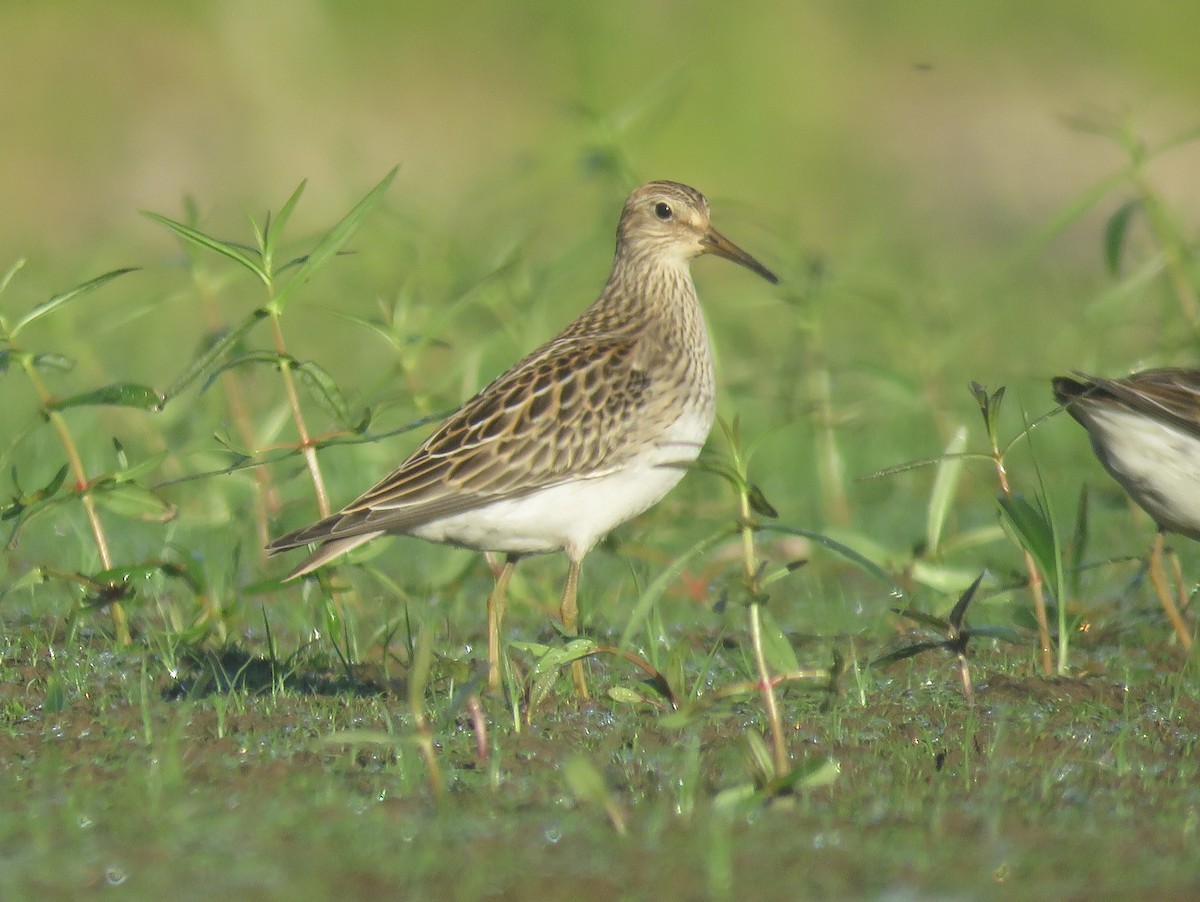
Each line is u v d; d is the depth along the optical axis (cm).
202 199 2839
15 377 1912
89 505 1129
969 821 827
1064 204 2992
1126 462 1063
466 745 935
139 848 774
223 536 1369
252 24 3122
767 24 3212
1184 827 820
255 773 876
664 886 741
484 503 1066
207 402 1560
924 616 1014
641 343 1133
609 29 3152
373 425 1388
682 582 1340
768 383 1694
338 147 2905
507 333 1463
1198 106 3222
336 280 2078
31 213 2811
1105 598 1285
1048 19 3347
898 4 3322
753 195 2953
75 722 966
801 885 745
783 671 900
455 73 3122
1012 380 1827
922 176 3055
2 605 1236
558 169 2169
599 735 957
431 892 730
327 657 1117
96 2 3106
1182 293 1455
